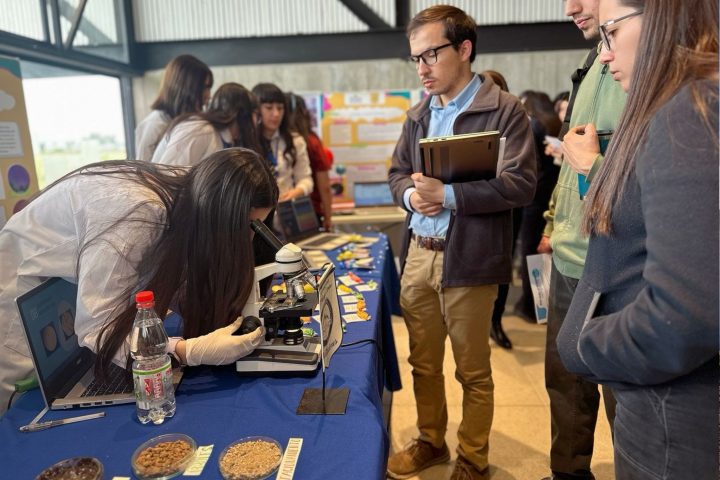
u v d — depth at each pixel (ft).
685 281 1.93
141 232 3.67
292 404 3.52
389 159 13.84
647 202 2.13
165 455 2.89
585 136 3.82
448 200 4.86
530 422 7.27
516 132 5.12
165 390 3.35
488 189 4.84
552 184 10.41
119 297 3.60
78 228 3.82
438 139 4.76
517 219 10.30
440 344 5.90
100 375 3.75
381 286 6.35
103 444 3.10
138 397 3.32
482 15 13.57
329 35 13.57
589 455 5.20
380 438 3.14
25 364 4.15
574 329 2.73
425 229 5.44
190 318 3.92
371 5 13.55
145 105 13.85
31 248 4.01
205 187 3.73
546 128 10.15
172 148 6.97
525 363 9.11
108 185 3.84
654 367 2.15
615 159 2.45
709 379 2.20
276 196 4.01
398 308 8.87
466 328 5.37
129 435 3.19
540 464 6.35
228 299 3.82
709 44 2.16
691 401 2.24
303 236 8.90
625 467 2.59
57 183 4.13
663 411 2.34
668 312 1.98
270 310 3.86
